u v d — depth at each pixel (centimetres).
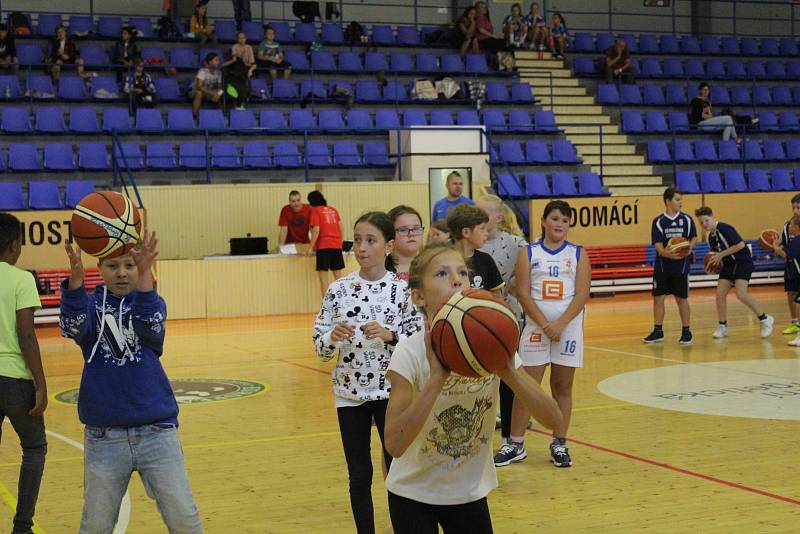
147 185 1850
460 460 345
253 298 1744
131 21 2362
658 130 2402
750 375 1019
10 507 580
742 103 2672
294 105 2214
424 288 341
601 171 2156
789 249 1330
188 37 2305
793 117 2622
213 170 1942
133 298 389
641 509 555
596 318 1603
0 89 2014
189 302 1709
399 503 348
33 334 494
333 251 1709
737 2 3017
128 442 393
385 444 329
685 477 625
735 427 774
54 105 2044
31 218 1641
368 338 465
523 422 672
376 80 2366
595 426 788
